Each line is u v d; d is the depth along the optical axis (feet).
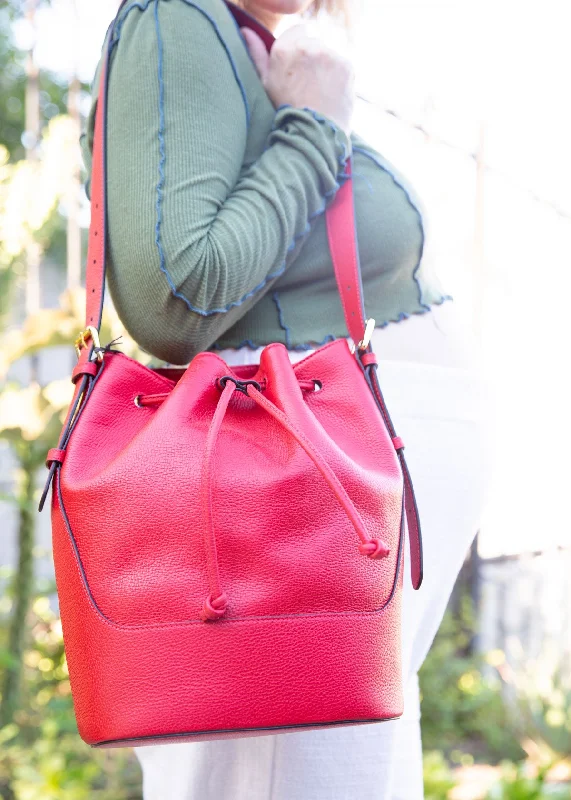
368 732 3.44
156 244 3.08
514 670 12.26
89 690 2.75
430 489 3.76
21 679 10.47
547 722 11.05
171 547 2.74
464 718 12.53
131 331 3.40
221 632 2.66
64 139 11.16
